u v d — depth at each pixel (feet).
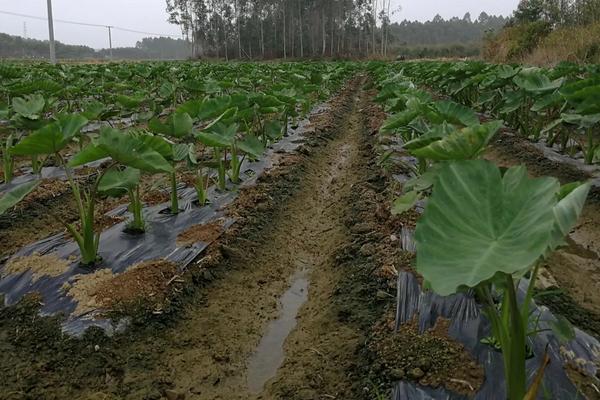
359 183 18.12
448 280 4.80
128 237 12.59
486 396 6.95
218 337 9.66
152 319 9.61
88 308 9.61
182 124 13.84
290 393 8.10
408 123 13.43
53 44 72.38
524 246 4.92
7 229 13.80
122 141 9.39
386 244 12.00
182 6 158.40
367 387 7.63
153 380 8.36
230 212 14.35
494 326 6.77
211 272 11.51
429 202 5.52
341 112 36.52
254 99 18.98
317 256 13.41
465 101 33.01
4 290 10.56
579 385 7.06
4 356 8.64
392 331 8.68
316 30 159.74
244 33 156.15
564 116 16.17
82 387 8.06
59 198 16.26
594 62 42.04
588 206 15.43
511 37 68.69
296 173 19.31
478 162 5.74
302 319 10.50
